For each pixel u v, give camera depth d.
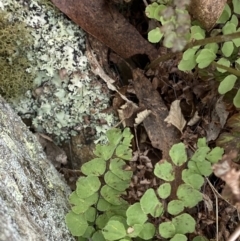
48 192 0.19
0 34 0.21
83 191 0.19
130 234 0.18
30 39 0.21
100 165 0.20
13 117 0.19
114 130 0.20
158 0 0.19
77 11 0.21
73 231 0.19
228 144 0.20
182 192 0.18
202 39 0.19
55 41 0.21
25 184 0.17
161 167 0.18
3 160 0.17
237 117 0.20
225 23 0.20
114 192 0.19
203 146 0.19
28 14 0.21
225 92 0.19
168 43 0.17
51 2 0.21
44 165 0.20
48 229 0.17
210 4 0.19
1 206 0.15
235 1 0.20
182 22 0.17
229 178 0.15
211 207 0.21
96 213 0.19
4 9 0.21
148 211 0.18
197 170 0.19
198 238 0.19
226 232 0.21
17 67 0.21
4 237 0.14
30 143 0.20
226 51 0.19
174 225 0.18
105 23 0.21
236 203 0.15
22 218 0.16
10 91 0.21
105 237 0.18
